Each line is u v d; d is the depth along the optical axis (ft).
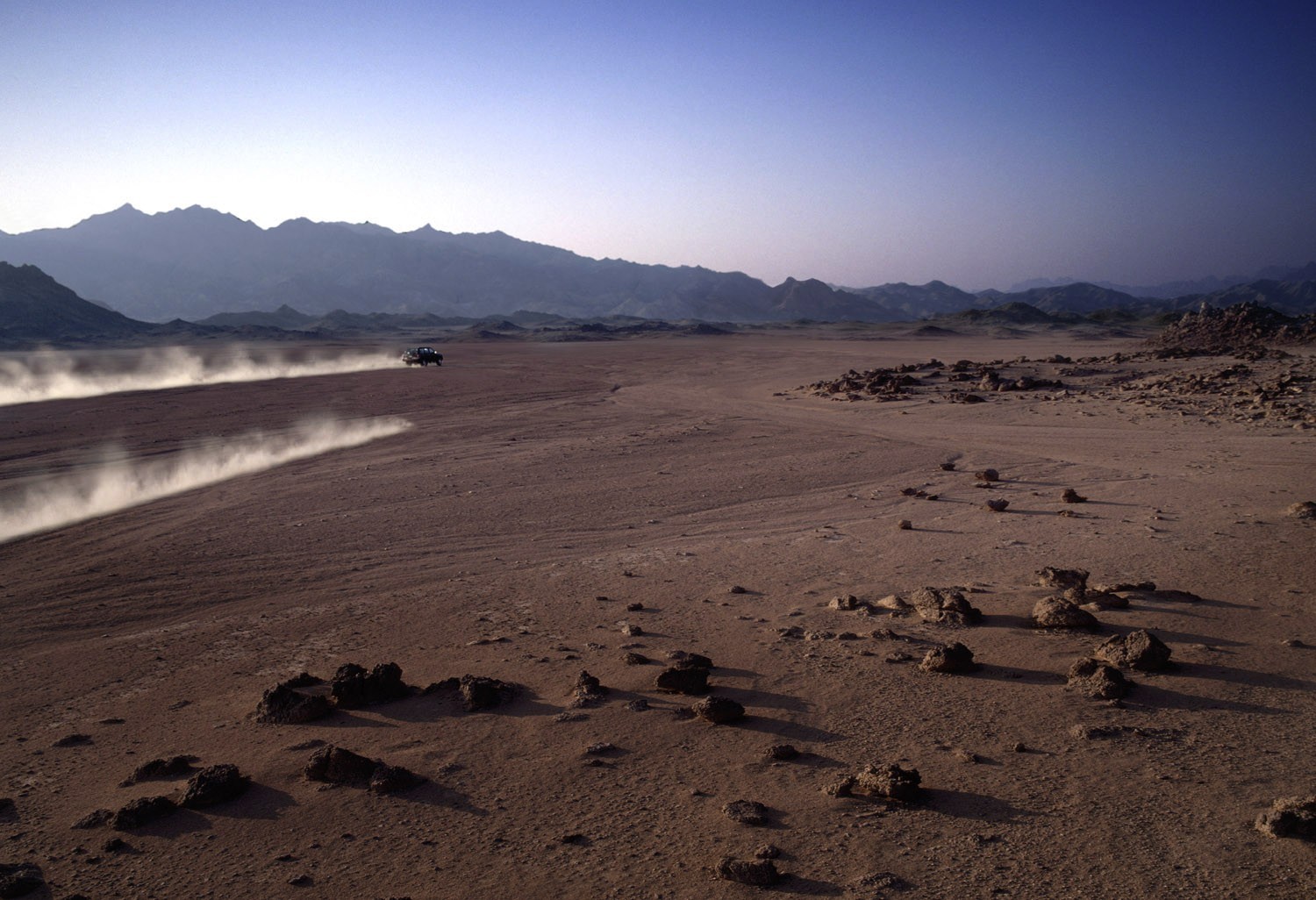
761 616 32.94
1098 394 126.72
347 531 52.03
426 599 37.45
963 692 24.12
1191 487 58.39
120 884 16.06
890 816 17.28
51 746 23.29
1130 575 36.73
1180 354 182.09
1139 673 24.99
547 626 32.78
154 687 27.78
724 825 17.21
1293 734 20.47
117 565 45.03
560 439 98.63
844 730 21.89
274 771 20.79
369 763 20.35
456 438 100.68
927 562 40.88
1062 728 21.40
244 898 15.42
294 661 29.76
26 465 83.92
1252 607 31.14
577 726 22.70
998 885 14.62
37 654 31.91
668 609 34.50
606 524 53.31
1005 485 63.41
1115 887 14.47
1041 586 35.17
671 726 22.50
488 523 53.83
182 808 18.99
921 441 90.99
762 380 198.59
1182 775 18.56
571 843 16.88
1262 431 84.58
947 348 371.76
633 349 406.00
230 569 43.73
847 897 14.39
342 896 15.33
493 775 20.13
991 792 18.16
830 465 75.56
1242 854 15.28
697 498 61.16
